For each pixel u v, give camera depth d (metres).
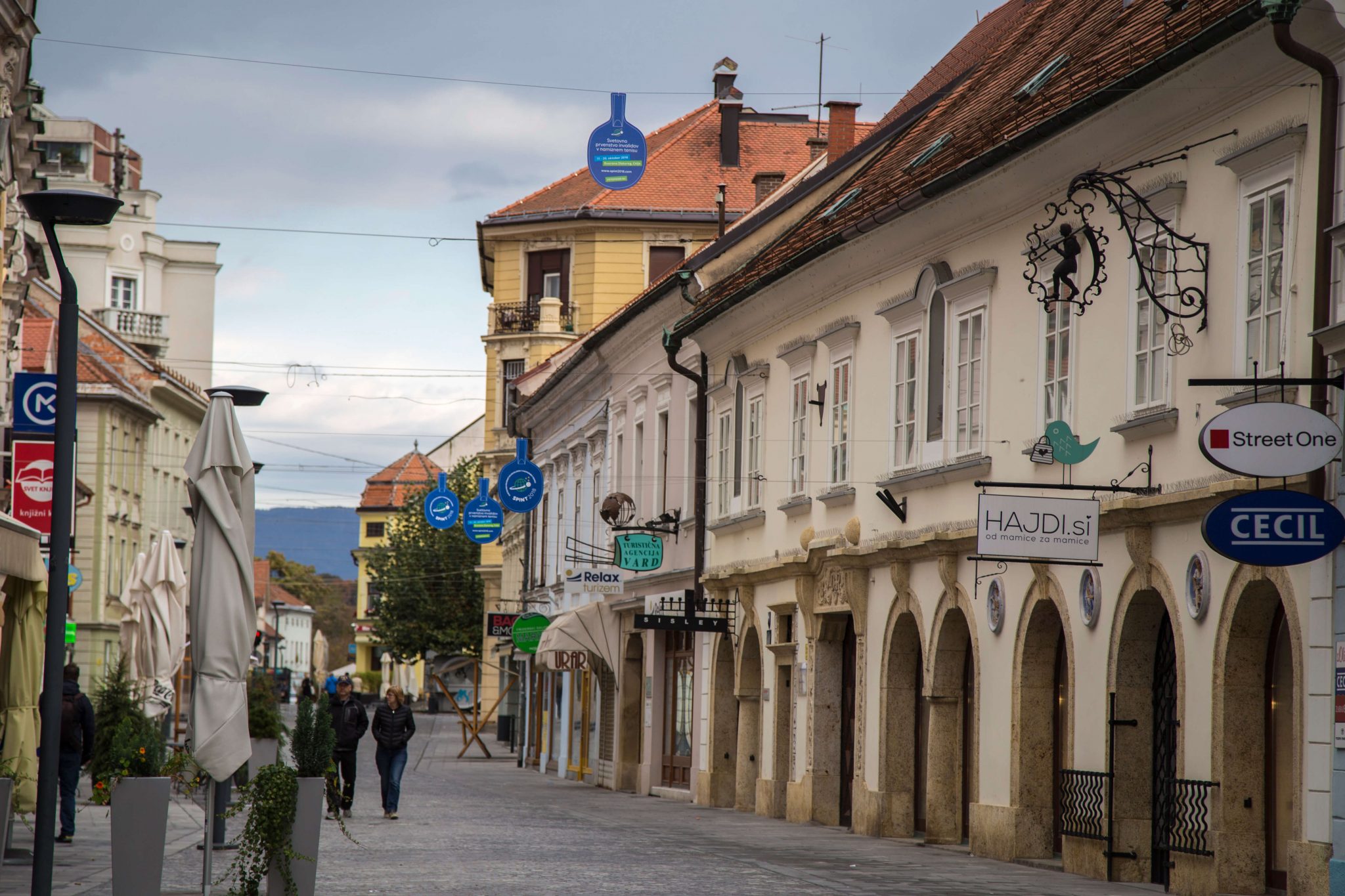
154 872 14.38
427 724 86.94
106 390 67.62
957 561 22.31
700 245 57.84
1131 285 18.06
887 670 24.59
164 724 34.00
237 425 16.09
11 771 18.25
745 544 31.08
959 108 26.64
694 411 34.75
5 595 20.03
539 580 52.72
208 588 15.74
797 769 28.02
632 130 24.36
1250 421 13.74
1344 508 14.23
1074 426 19.16
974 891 16.69
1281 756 15.87
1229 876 15.95
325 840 22.09
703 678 33.38
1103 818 18.27
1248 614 15.98
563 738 45.75
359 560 141.00
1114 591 18.30
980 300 21.78
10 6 30.97
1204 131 16.83
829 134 37.19
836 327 26.42
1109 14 22.11
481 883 16.84
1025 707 20.45
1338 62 14.67
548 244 59.25
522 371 59.97
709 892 16.23
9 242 36.56
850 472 26.11
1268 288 15.54
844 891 16.52
